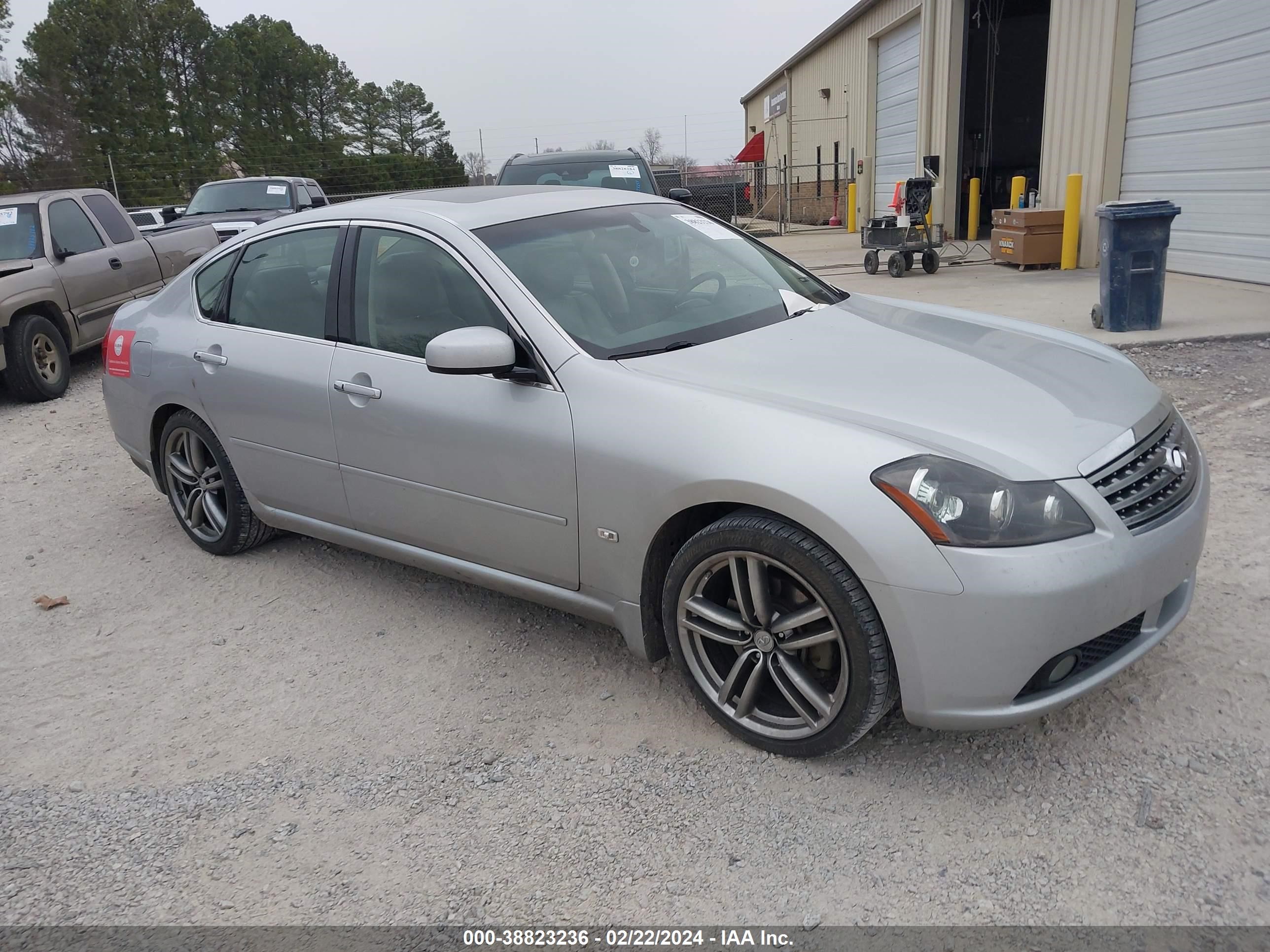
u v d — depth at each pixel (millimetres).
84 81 43969
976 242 15828
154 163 43625
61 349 8242
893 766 2678
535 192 3939
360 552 4488
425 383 3305
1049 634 2295
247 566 4414
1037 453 2439
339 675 3400
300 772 2859
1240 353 6664
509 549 3225
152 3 45625
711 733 2900
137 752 3018
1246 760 2564
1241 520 3984
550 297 3188
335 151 50000
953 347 3139
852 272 13430
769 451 2525
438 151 56500
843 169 22828
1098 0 11078
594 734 2941
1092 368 3049
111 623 3928
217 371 4023
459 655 3482
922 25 16172
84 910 2361
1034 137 20594
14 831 2670
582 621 3660
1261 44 8836
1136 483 2543
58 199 8766
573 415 2922
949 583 2299
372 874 2424
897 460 2393
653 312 3299
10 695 3418
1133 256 7309
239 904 2352
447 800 2686
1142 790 2492
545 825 2553
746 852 2400
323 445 3688
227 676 3447
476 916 2266
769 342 3145
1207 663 3008
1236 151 9344
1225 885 2166
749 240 4141
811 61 25375
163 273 9875
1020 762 2645
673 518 2773
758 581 2611
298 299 3834
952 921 2139
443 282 3361
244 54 50812
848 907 2203
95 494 5582
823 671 2666
